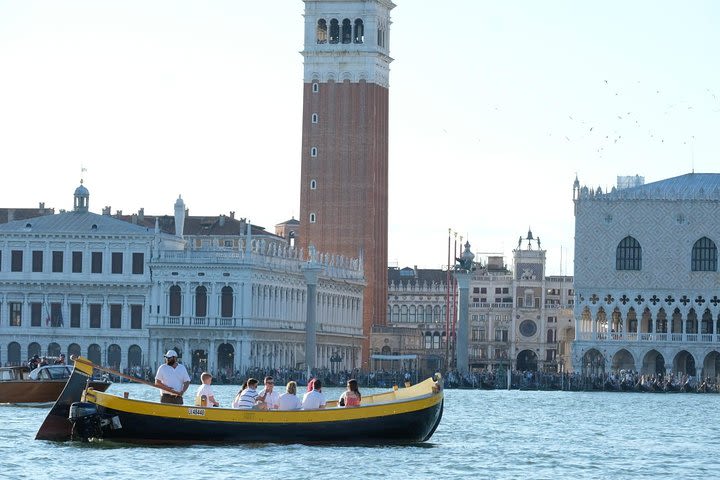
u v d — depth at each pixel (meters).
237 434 105.25
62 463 98.31
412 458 104.56
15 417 137.12
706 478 100.00
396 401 107.06
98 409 104.62
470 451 112.50
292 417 105.69
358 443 107.19
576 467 105.12
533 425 145.38
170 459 100.19
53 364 170.00
